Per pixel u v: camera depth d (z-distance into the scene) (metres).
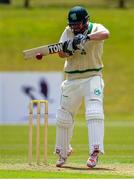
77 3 157.62
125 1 159.50
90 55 33.75
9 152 51.84
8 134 71.19
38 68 115.94
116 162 39.56
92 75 33.97
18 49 122.06
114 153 51.03
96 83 33.84
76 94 34.25
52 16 135.88
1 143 61.66
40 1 158.88
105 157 45.91
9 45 123.69
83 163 37.81
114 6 151.38
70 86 34.19
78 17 33.44
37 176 29.19
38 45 123.31
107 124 86.06
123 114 103.94
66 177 28.92
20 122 83.38
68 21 33.81
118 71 116.12
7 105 83.25
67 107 34.44
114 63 118.38
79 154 50.59
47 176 29.23
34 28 129.75
